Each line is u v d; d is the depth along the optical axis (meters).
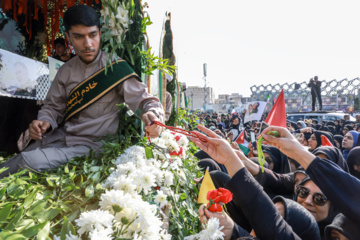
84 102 2.09
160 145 2.05
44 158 1.84
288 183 2.76
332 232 1.86
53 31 3.22
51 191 1.58
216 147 1.61
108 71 2.10
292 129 9.09
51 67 3.23
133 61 2.50
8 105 2.83
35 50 3.15
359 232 1.58
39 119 2.08
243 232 1.46
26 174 1.80
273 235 1.43
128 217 1.16
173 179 1.88
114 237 1.12
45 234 1.08
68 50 3.43
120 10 2.26
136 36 2.57
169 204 1.66
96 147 2.06
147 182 1.44
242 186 1.49
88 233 1.11
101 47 2.56
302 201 2.21
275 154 3.54
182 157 2.16
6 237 1.02
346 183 1.45
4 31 2.81
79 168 1.86
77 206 1.46
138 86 2.11
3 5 2.71
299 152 1.55
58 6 3.06
